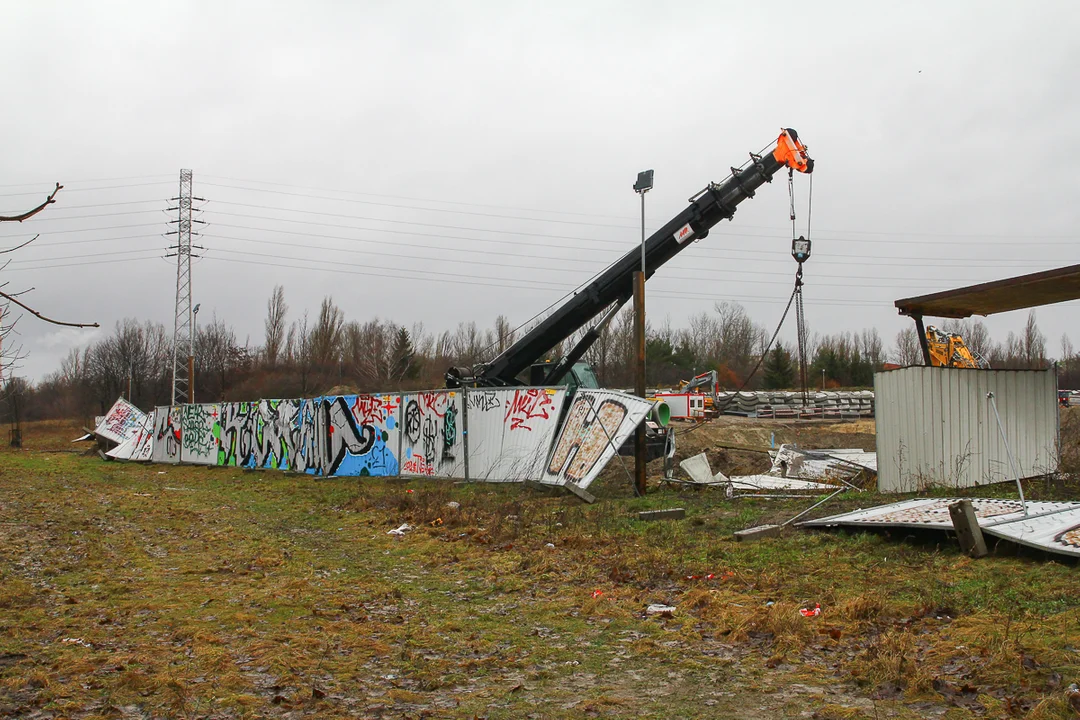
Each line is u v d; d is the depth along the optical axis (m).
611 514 12.75
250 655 6.13
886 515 10.25
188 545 11.27
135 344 66.31
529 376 21.88
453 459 19.30
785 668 5.74
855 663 5.69
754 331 75.94
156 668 5.80
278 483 21.47
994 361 71.94
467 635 6.72
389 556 10.36
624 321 60.28
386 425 21.55
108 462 34.16
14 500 17.42
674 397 38.88
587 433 16.25
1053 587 7.32
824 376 66.56
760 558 9.14
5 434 56.28
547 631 6.80
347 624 7.00
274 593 8.09
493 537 11.07
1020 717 4.67
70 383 68.75
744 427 35.06
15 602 7.75
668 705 5.08
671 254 19.19
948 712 4.82
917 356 62.00
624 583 8.40
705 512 12.81
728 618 6.83
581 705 5.09
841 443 32.25
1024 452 16.14
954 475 14.82
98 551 10.60
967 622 6.44
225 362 66.00
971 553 8.75
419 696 5.31
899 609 6.93
